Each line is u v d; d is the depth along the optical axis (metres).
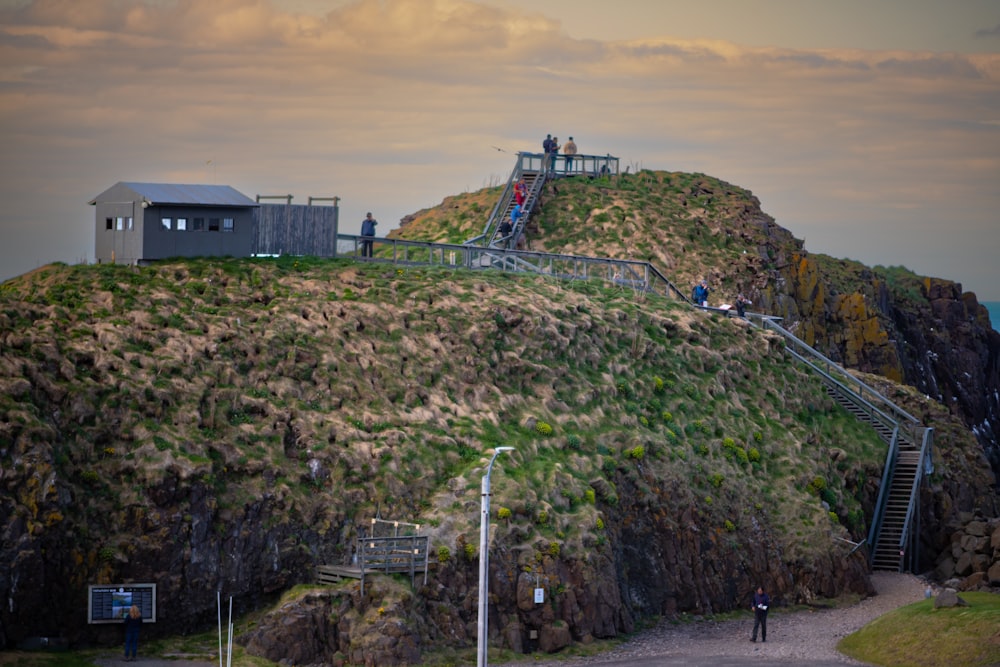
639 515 74.38
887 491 88.50
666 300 97.31
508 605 64.44
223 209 81.81
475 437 71.94
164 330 69.56
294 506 63.75
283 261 83.25
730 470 81.00
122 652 57.25
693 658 62.53
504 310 81.56
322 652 59.00
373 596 60.53
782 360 96.06
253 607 61.84
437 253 113.50
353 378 72.38
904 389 108.56
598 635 66.75
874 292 147.12
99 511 59.28
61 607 57.25
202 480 61.38
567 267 112.69
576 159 133.00
